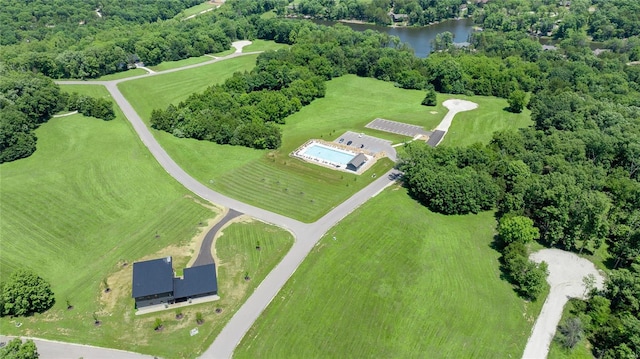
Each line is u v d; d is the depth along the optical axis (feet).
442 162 432.25
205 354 264.31
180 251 350.43
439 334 275.59
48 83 606.55
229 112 570.87
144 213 398.42
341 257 338.75
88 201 411.95
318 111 638.53
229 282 318.24
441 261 336.29
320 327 280.51
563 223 338.54
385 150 516.32
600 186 400.47
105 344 271.69
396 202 409.69
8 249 351.67
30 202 406.82
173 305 299.38
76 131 549.13
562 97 559.38
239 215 394.93
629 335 257.34
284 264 333.83
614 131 462.19
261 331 279.08
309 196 423.64
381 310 291.99
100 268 335.47
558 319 288.51
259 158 495.82
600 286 311.47
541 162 427.74
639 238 327.47
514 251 323.98
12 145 483.51
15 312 290.76
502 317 289.12
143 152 501.97
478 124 586.45
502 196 395.96
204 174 461.37
